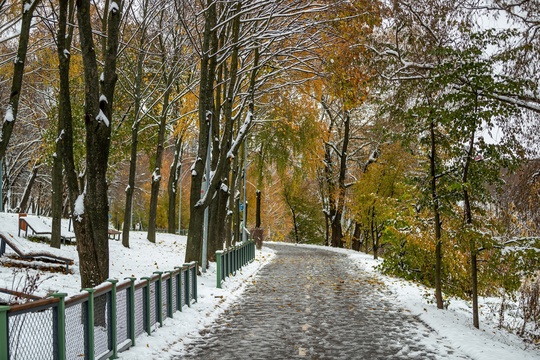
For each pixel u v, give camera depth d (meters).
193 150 62.88
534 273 11.68
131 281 9.02
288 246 52.72
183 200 80.06
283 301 15.52
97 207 10.82
